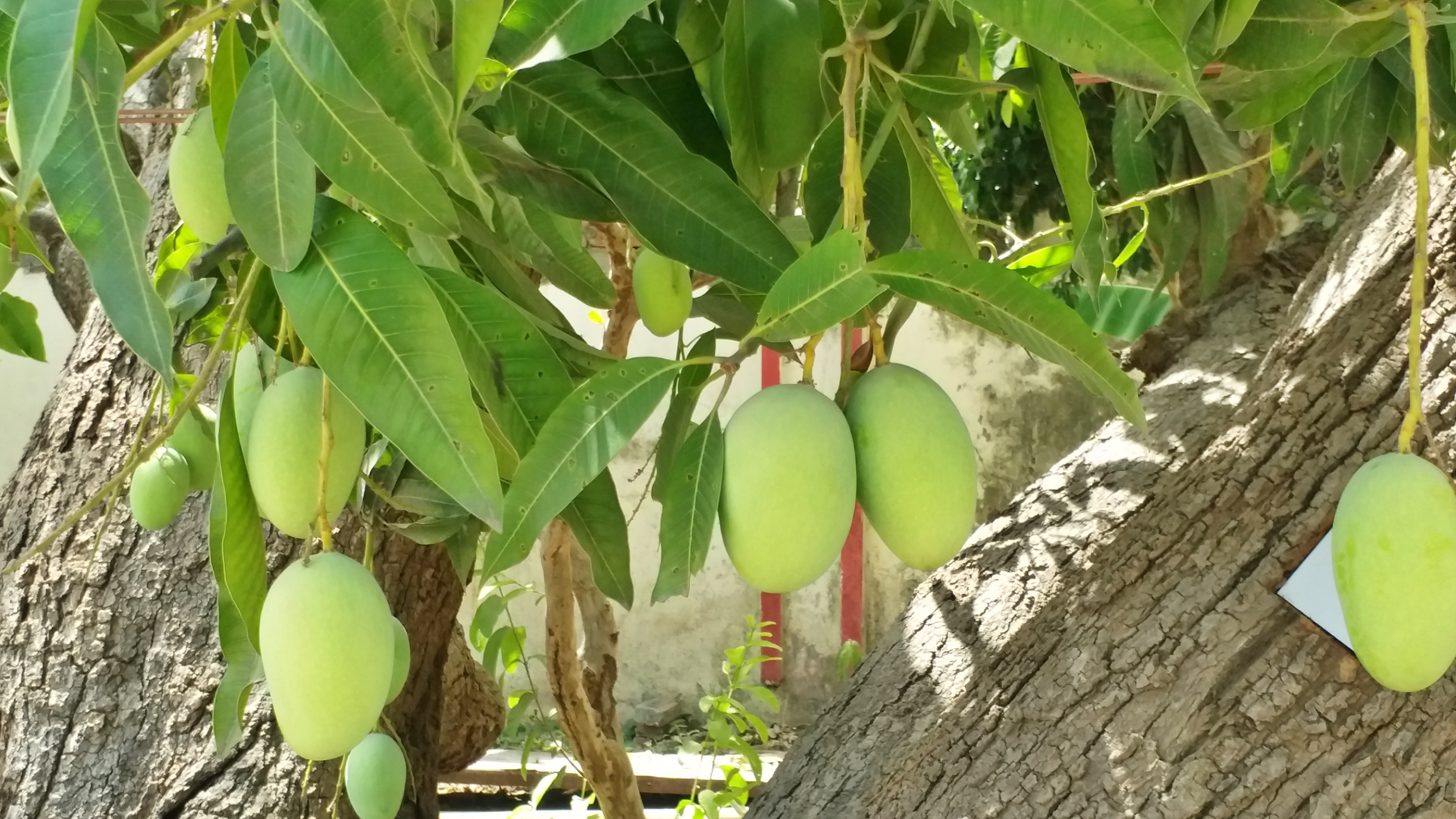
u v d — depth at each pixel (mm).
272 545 1156
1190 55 602
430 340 504
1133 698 992
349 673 541
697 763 3430
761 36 677
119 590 1154
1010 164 2311
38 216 1599
